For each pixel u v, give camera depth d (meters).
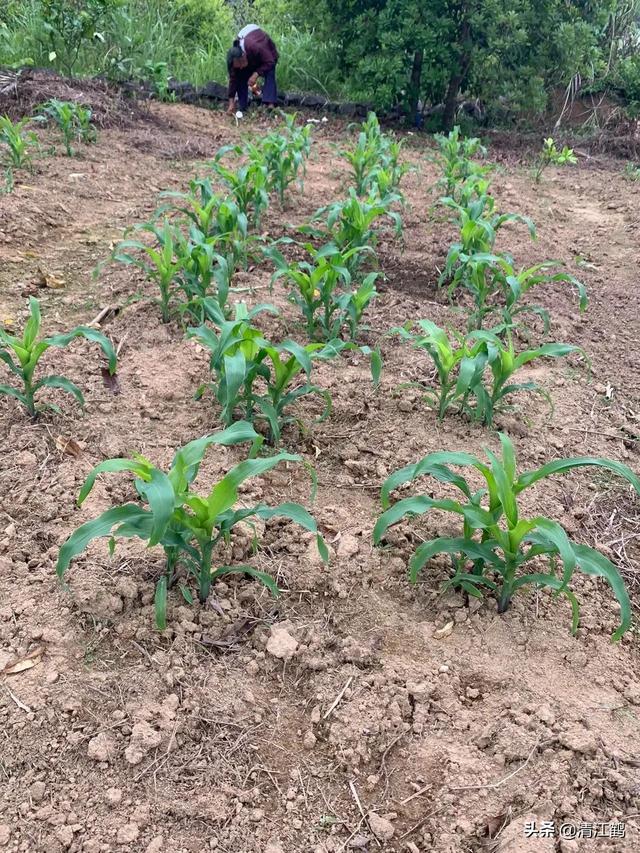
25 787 1.86
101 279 4.53
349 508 2.88
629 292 5.24
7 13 9.98
